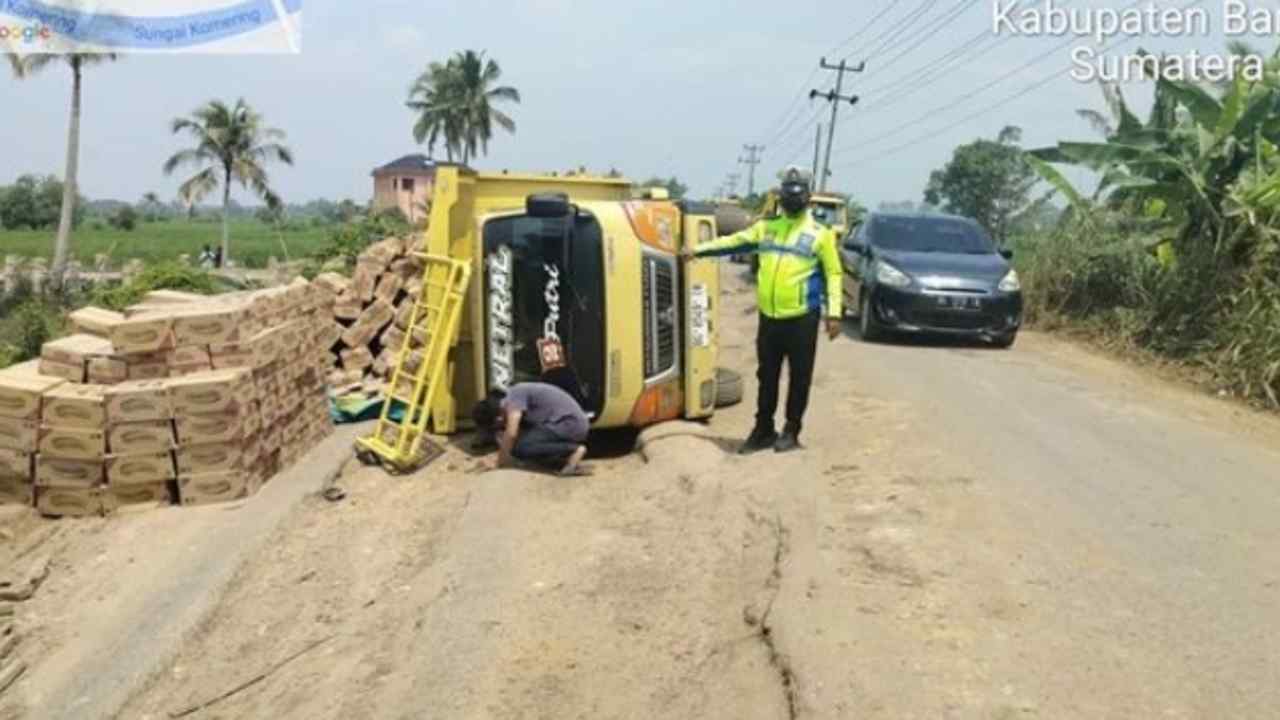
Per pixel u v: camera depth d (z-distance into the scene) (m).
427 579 6.58
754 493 7.17
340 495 8.77
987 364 13.11
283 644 6.18
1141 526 6.57
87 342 8.90
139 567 7.22
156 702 5.67
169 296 10.62
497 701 4.90
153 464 8.34
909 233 15.84
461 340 10.10
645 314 9.38
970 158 47.41
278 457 9.32
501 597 5.99
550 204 8.97
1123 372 13.12
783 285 8.12
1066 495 7.21
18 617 6.66
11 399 8.17
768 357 8.35
